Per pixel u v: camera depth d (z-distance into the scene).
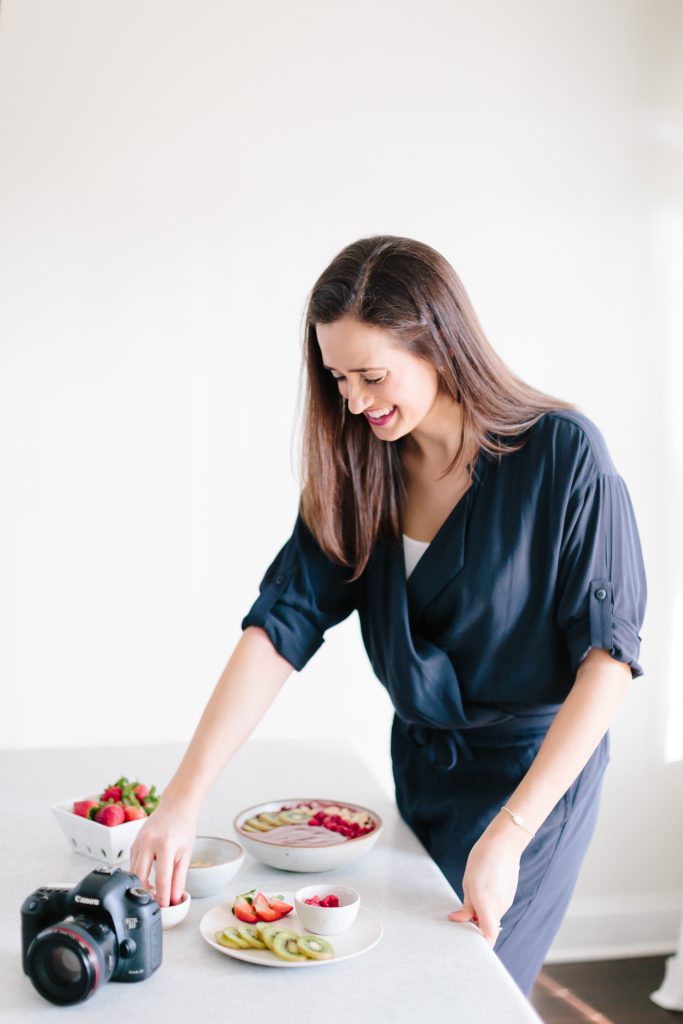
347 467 1.47
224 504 2.79
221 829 1.46
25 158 2.68
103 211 2.71
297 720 2.83
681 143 2.91
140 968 1.00
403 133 2.81
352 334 1.27
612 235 2.89
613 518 1.36
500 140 2.84
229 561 2.80
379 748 2.86
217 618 2.80
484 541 1.40
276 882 1.26
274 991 0.99
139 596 2.77
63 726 2.75
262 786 1.67
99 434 2.73
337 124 2.79
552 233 2.87
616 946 2.88
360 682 2.85
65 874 1.28
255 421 2.80
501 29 2.84
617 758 2.89
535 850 1.41
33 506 2.71
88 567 2.74
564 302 2.87
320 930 1.10
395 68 2.80
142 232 2.73
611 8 2.87
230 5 2.74
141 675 2.78
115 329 2.73
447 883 1.27
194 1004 0.96
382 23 2.80
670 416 2.91
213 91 2.74
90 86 2.69
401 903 1.20
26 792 1.62
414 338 1.29
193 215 2.75
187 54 2.73
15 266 2.68
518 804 1.20
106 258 2.72
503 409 1.38
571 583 1.35
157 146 2.73
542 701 1.44
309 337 1.40
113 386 2.74
